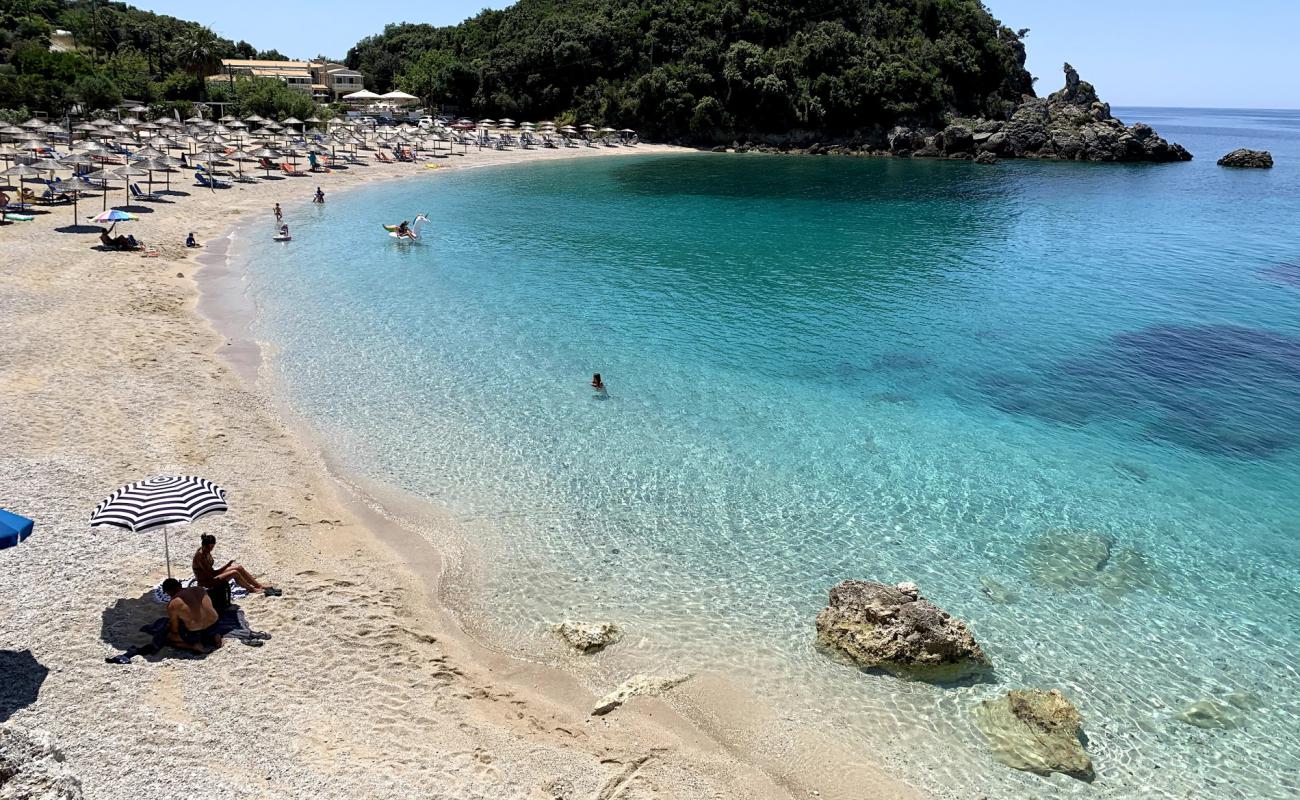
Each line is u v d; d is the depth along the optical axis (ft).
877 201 229.45
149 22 431.02
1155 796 37.14
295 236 147.54
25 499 52.34
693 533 57.77
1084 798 36.91
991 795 36.94
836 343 100.63
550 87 390.63
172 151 219.00
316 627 44.27
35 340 82.12
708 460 68.54
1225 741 40.42
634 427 74.33
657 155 345.31
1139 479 67.26
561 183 246.27
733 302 118.83
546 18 408.87
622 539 56.80
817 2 403.13
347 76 432.66
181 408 70.74
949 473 67.62
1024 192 251.39
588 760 37.35
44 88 253.65
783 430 74.90
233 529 53.06
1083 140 361.51
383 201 193.16
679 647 46.06
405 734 37.19
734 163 325.01
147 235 133.39
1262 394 85.35
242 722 36.06
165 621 41.65
